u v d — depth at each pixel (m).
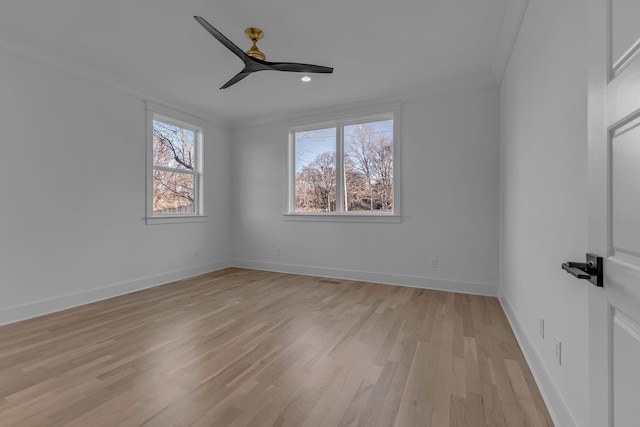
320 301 3.30
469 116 3.62
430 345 2.23
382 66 3.23
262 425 1.40
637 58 0.66
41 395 1.62
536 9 1.88
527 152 2.12
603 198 0.82
